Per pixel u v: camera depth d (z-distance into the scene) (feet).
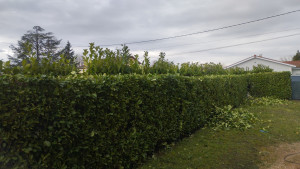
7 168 7.97
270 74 48.60
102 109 11.25
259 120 26.76
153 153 16.07
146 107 14.66
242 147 17.83
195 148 17.53
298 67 101.60
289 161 15.23
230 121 24.88
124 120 12.76
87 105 10.33
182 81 19.76
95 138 10.96
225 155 16.12
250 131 22.30
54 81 9.09
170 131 17.92
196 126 22.54
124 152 12.85
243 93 43.01
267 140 19.60
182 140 19.83
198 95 22.85
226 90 32.17
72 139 9.78
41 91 8.76
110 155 11.91
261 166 14.47
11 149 8.06
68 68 12.71
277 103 42.24
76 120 9.84
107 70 15.98
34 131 8.60
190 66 32.55
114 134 12.01
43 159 8.70
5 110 7.89
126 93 12.93
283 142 19.16
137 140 13.88
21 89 8.24
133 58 20.42
